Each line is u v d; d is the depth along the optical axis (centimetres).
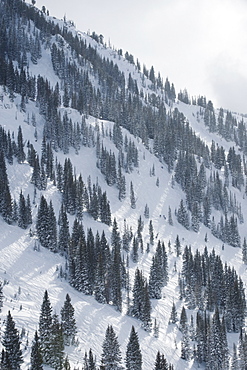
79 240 13875
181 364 10219
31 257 12619
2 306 8388
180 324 12269
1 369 5422
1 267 11181
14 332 6138
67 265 12975
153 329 11594
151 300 13900
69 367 6769
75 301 10762
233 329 13862
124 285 13762
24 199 14850
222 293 15325
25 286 10575
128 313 11862
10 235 13350
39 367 5928
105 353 7638
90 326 9656
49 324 7069
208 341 10994
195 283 14825
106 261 14100
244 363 10662
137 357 7988
